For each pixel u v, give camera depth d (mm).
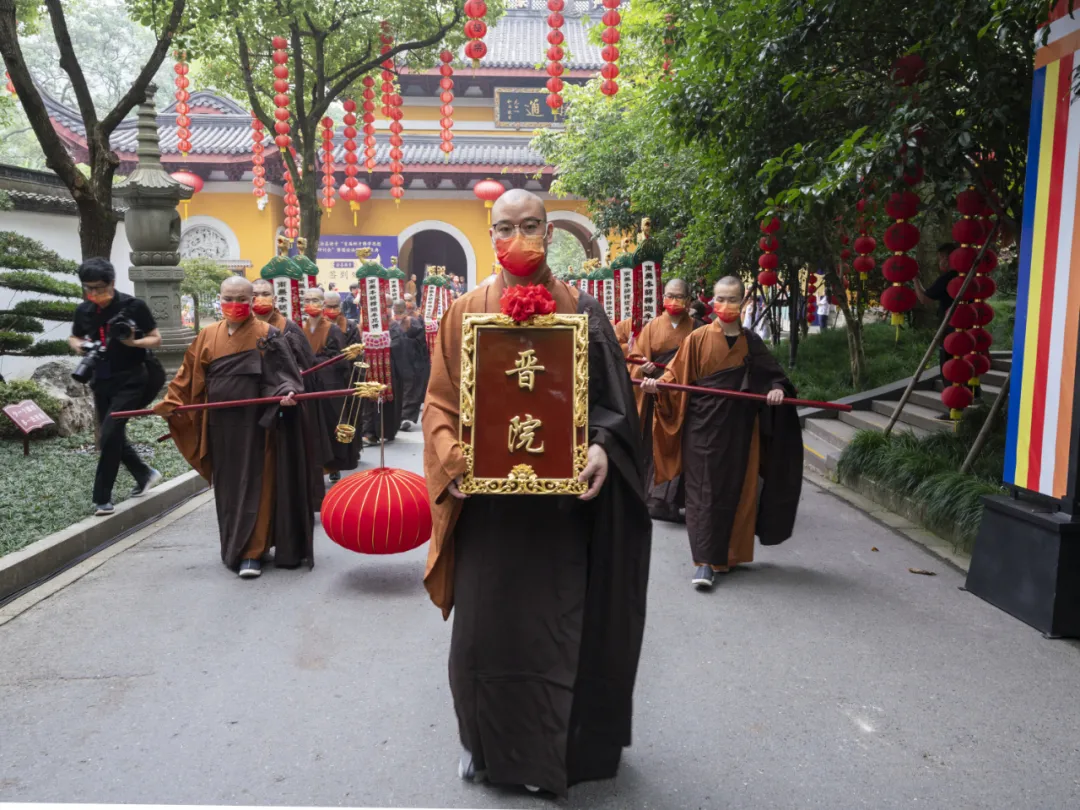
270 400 5500
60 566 5754
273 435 5703
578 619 2998
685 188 11602
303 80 15500
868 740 3504
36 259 9453
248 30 14844
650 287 7875
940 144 6043
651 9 10234
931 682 4043
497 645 2982
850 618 4883
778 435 5617
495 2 15047
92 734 3533
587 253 30328
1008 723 3652
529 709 2988
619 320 8039
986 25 5227
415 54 16203
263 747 3428
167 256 12797
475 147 28438
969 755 3395
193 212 26828
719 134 7555
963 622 4824
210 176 26641
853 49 6707
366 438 10820
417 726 3600
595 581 3098
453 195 28172
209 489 8266
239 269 26875
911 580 5586
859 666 4219
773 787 3164
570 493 2906
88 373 6340
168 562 5910
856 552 6250
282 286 8555
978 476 6852
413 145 28391
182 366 5785
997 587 5078
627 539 3090
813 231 10617
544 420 2912
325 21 15180
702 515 5406
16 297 13438
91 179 8656
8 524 6105
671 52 8875
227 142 25703
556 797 3090
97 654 4344
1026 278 5047
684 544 6461
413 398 12578
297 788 3141
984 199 6980
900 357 13594
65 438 9266
